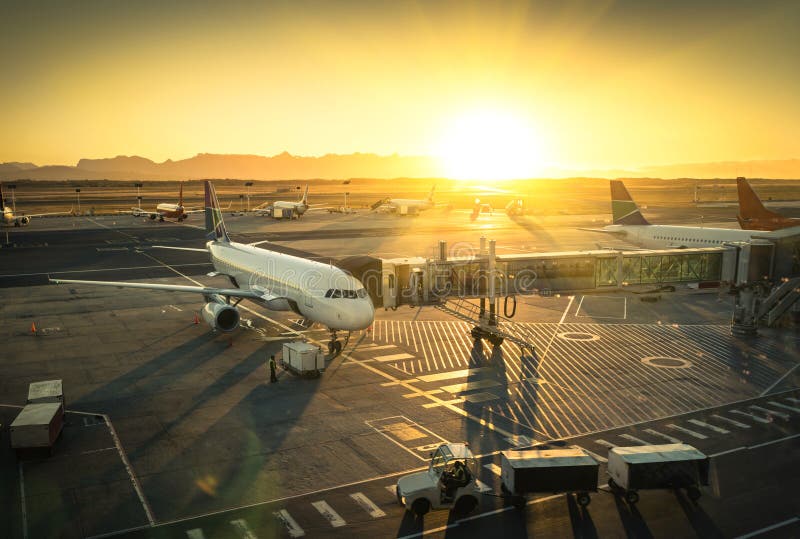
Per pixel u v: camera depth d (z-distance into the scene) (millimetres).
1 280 74438
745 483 23953
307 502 22391
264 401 33406
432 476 22344
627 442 27859
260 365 40250
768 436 28531
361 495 22938
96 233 132750
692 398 33812
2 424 30031
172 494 22969
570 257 47562
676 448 23688
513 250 97688
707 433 28922
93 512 21625
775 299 49719
